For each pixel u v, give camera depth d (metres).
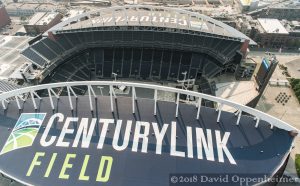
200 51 109.38
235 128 58.38
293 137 56.19
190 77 108.81
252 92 93.50
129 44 111.81
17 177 51.22
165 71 110.88
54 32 112.06
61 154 54.53
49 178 50.62
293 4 177.88
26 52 103.50
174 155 53.38
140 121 60.16
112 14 120.69
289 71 122.75
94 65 112.62
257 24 149.62
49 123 60.88
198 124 59.28
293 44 144.88
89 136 57.53
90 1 198.75
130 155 53.72
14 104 66.88
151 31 111.50
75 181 49.88
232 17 155.50
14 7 188.38
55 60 106.44
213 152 53.75
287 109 100.38
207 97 58.91
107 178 50.12
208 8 179.25
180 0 194.12
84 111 63.16
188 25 110.00
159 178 49.78
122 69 112.25
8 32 162.38
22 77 96.81
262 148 54.25
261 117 57.56
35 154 54.91
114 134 57.66
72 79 106.19
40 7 188.12
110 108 63.59
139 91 105.25
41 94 94.69
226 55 105.19
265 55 136.00
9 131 60.25
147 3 191.75
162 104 64.38
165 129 58.28
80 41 113.50
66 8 184.75
